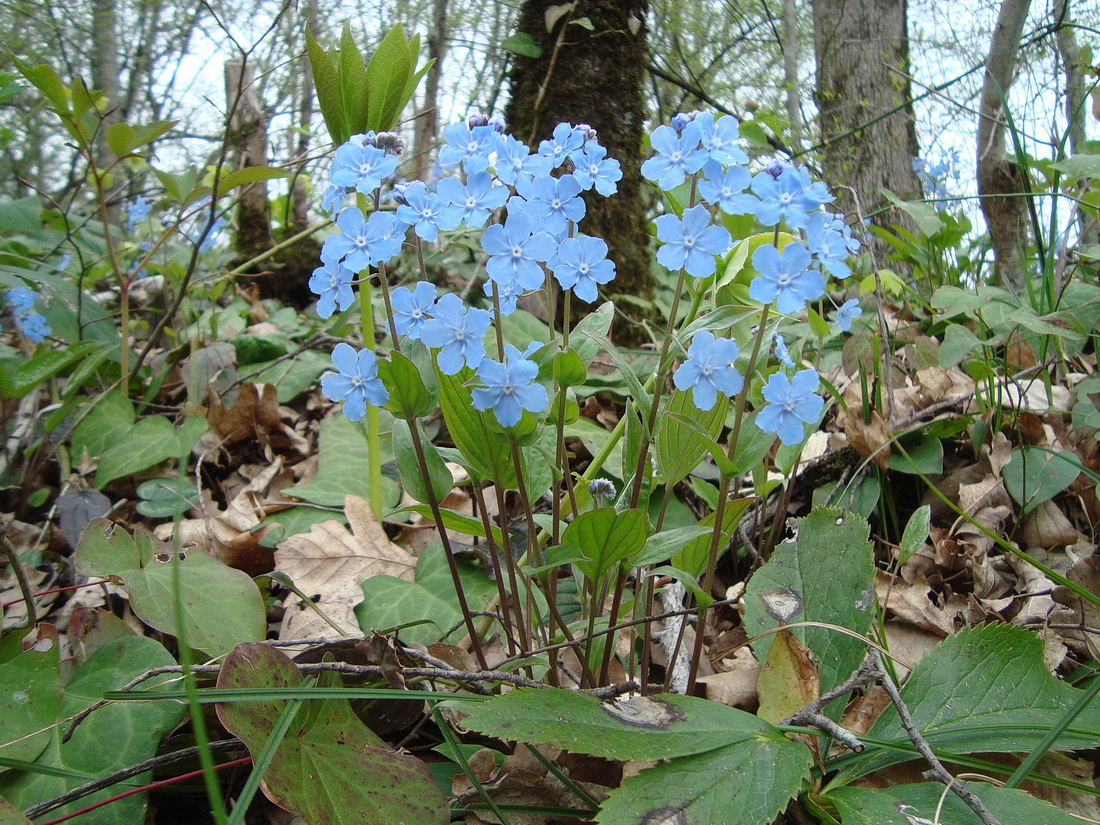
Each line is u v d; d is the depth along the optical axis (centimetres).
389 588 25
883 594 24
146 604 20
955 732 17
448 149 16
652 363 37
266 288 64
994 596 24
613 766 18
